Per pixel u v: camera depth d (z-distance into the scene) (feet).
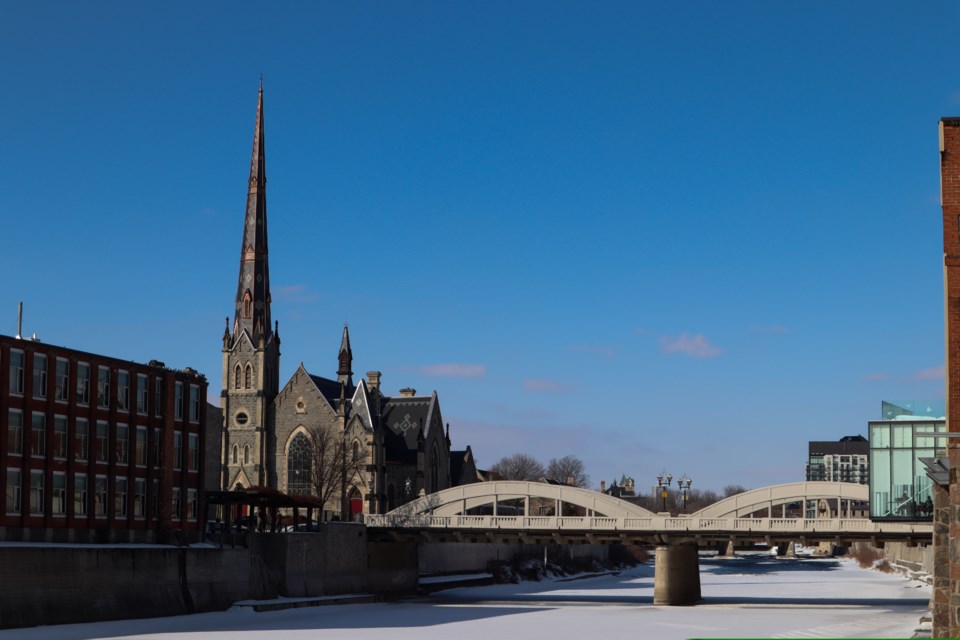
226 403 622.95
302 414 612.29
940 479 211.82
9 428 296.10
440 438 651.66
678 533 401.08
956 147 183.52
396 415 640.58
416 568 470.80
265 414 620.08
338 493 592.60
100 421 329.72
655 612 373.81
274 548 378.12
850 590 508.12
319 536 400.06
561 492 435.94
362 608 385.50
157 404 354.54
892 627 313.12
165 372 357.61
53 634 268.62
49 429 308.60
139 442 345.51
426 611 374.43
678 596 409.49
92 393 326.44
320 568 399.65
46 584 281.33
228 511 410.11
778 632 302.66
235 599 354.33
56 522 309.42
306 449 609.01
